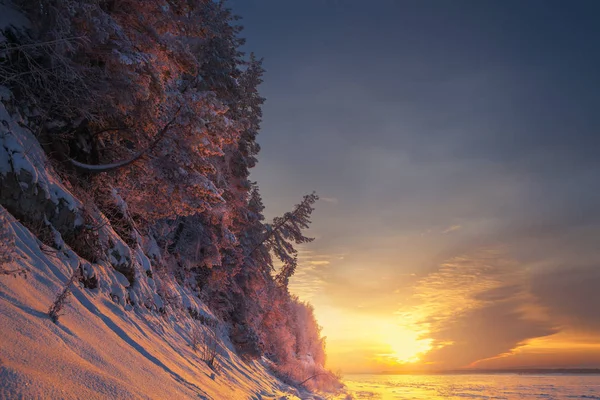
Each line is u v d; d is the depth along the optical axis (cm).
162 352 677
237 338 1981
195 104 895
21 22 706
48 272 512
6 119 639
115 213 972
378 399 3334
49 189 650
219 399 631
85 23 700
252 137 2303
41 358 287
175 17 961
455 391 6275
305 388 2733
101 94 755
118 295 743
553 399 4625
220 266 2100
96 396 284
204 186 930
